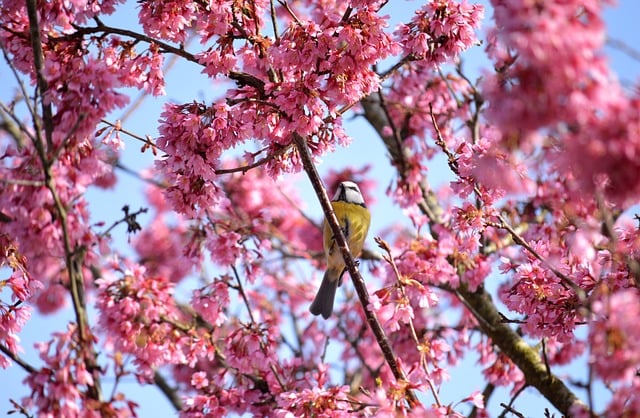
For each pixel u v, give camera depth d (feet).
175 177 35.24
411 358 49.73
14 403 27.40
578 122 19.72
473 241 34.94
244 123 33.27
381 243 35.78
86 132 28.76
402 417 30.01
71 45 33.94
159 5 33.81
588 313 27.09
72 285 27.66
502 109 19.80
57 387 26.58
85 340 27.53
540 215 48.32
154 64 34.22
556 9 19.20
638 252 30.55
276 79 35.22
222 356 40.98
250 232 42.16
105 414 27.02
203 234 42.60
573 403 43.60
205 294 40.52
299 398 32.53
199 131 32.91
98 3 34.68
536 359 45.91
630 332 22.75
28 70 34.47
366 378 56.39
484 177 27.25
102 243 30.42
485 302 49.78
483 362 50.42
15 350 32.83
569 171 25.80
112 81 28.86
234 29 34.40
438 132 34.88
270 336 39.27
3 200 28.09
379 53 32.83
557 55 18.88
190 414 38.91
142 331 35.42
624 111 19.53
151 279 36.27
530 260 34.09
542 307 32.42
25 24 34.47
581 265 32.01
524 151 22.29
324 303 49.65
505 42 19.76
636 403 24.08
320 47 32.30
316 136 35.65
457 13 36.04
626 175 20.10
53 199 27.86
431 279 45.29
